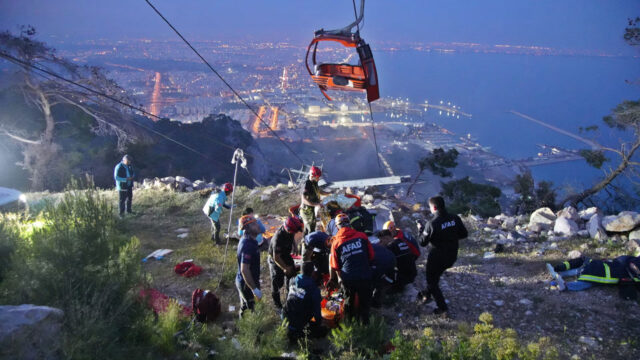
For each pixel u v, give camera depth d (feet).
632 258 21.66
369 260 18.95
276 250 20.36
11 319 13.33
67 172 107.86
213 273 27.48
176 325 18.99
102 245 19.22
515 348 13.92
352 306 19.13
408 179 47.78
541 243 30.48
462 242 32.63
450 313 20.90
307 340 18.75
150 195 47.11
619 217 29.78
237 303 23.61
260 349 17.43
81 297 16.53
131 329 17.06
